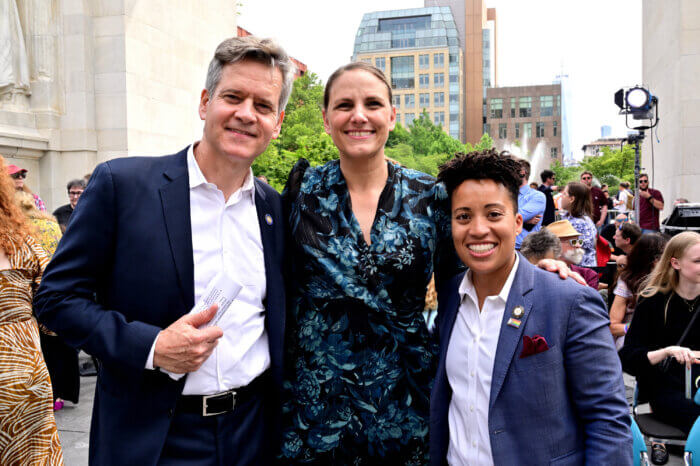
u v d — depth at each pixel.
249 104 1.74
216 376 1.75
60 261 1.68
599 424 1.61
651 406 3.41
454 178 1.80
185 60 11.77
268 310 1.89
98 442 1.75
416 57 121.50
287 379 2.00
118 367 1.59
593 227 6.26
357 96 1.94
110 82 9.98
